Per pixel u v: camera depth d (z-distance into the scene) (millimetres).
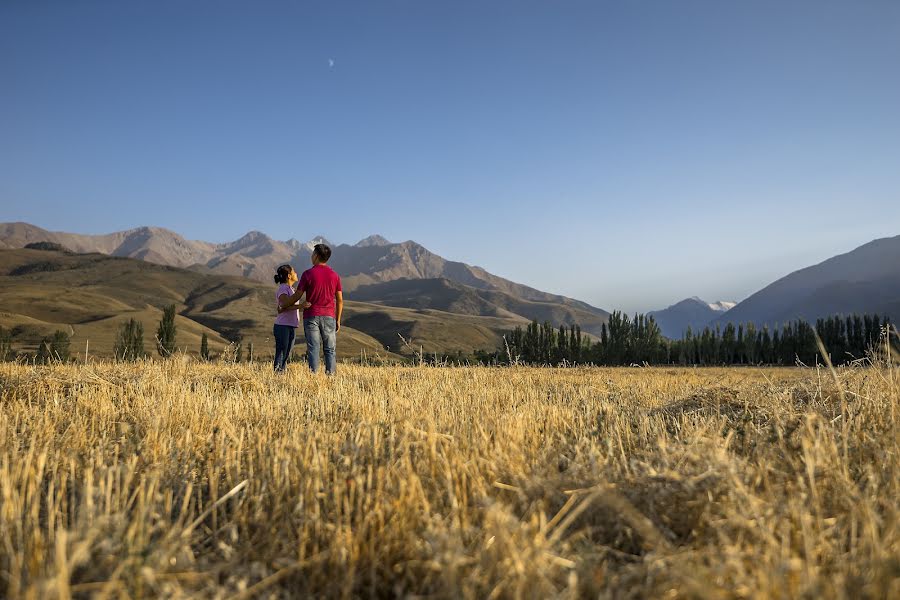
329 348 10797
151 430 4332
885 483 2824
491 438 3945
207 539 2582
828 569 2033
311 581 2223
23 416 5055
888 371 4902
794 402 5418
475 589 2002
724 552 2037
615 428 4688
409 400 6262
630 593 1920
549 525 2254
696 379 11094
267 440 4043
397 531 2447
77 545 2025
